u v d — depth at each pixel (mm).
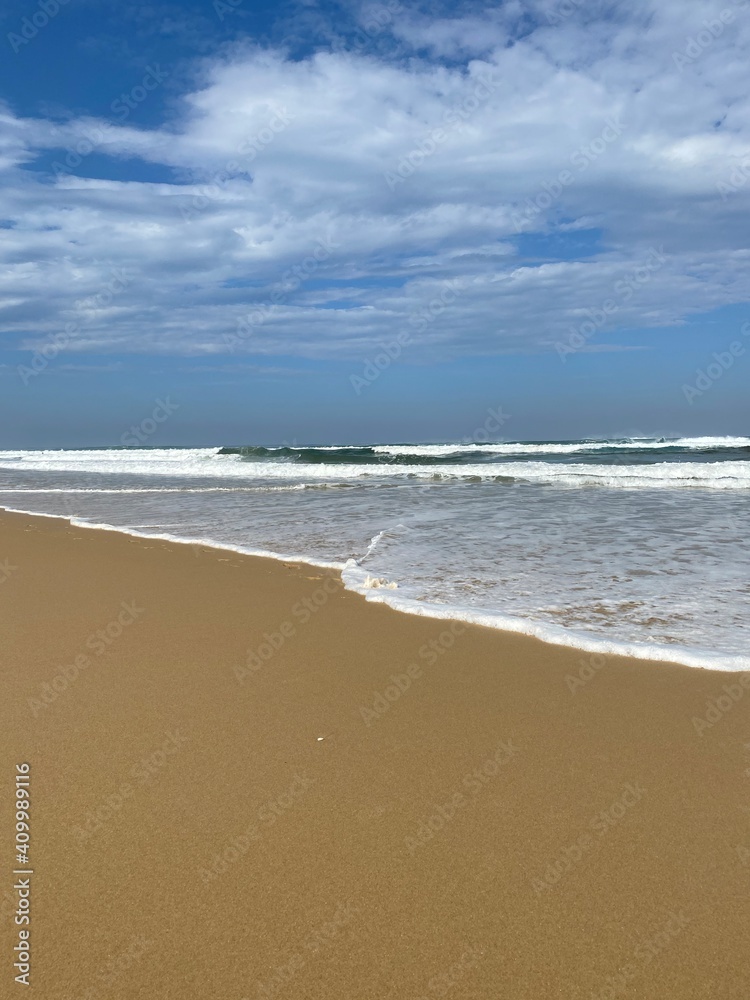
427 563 8172
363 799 3035
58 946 2170
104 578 7805
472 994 1992
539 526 10766
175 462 34031
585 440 56531
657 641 5133
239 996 1981
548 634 5309
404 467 24031
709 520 11117
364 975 2059
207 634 5555
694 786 3115
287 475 23812
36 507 16156
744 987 2012
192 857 2621
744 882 2455
